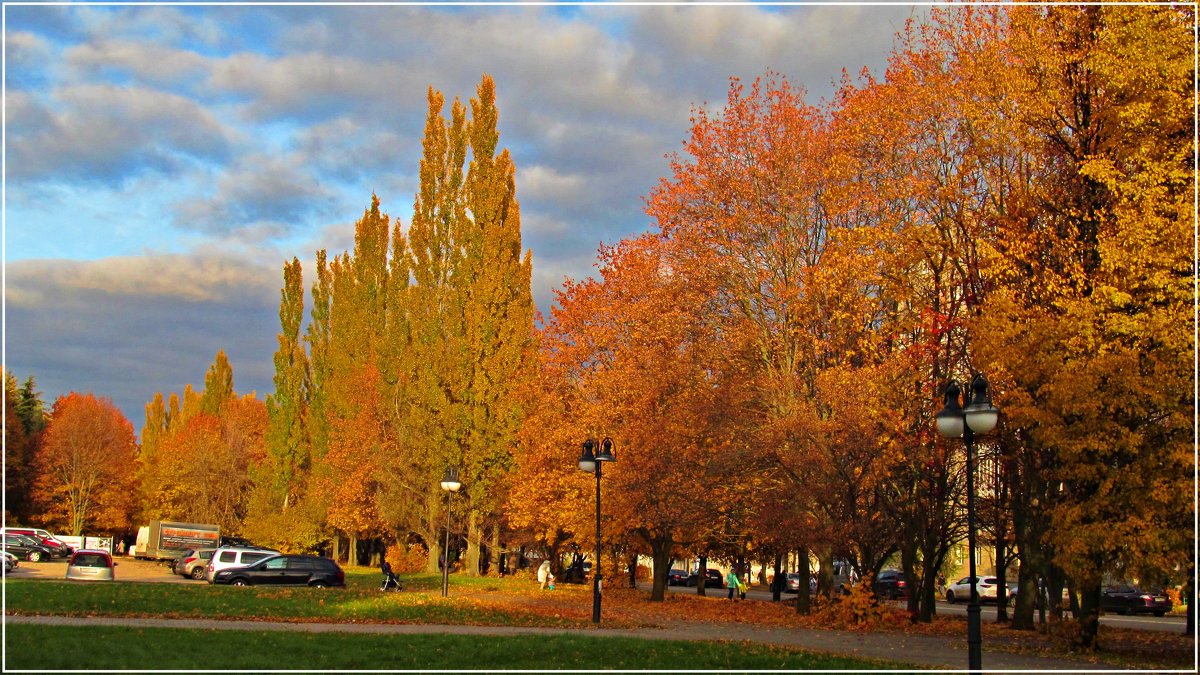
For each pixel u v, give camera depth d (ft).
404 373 195.93
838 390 103.65
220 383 350.02
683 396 127.13
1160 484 71.51
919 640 88.89
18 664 50.37
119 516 301.84
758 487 117.91
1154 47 75.36
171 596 105.40
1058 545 78.79
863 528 106.32
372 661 57.16
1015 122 89.56
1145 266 74.13
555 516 153.99
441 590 147.74
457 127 198.18
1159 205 75.00
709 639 78.89
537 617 97.04
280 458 255.50
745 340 119.03
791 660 64.08
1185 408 73.26
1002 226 91.50
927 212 102.94
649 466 126.41
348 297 237.04
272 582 142.92
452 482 126.93
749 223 117.08
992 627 106.93
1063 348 76.48
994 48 93.04
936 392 100.94
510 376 185.78
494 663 58.95
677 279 124.06
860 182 106.01
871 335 104.83
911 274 106.73
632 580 188.24
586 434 142.10
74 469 293.02
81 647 56.70
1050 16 87.51
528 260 196.75
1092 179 84.74
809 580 124.88
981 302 96.53
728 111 119.24
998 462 103.04
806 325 114.11
